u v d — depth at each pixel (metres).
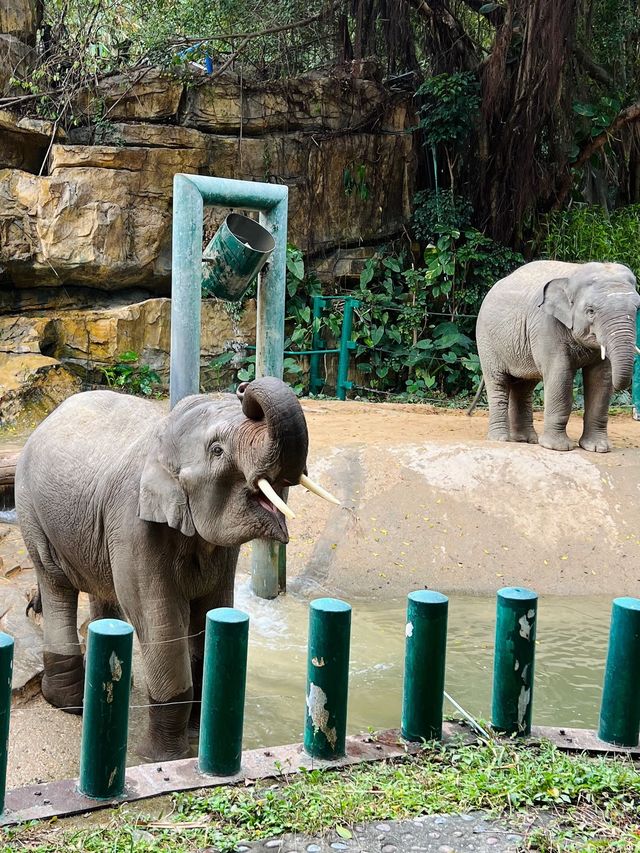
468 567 7.73
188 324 6.23
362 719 5.07
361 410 12.91
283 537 3.86
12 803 3.46
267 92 14.96
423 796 3.56
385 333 15.90
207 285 6.39
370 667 5.88
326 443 9.25
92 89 13.90
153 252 13.95
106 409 5.02
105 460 4.64
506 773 3.75
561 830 3.38
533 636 4.07
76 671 5.05
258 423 3.76
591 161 17.55
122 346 13.70
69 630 5.09
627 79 17.36
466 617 6.93
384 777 3.72
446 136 15.95
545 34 14.80
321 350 15.45
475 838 3.33
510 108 15.81
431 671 3.98
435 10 15.93
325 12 15.45
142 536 4.30
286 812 3.42
